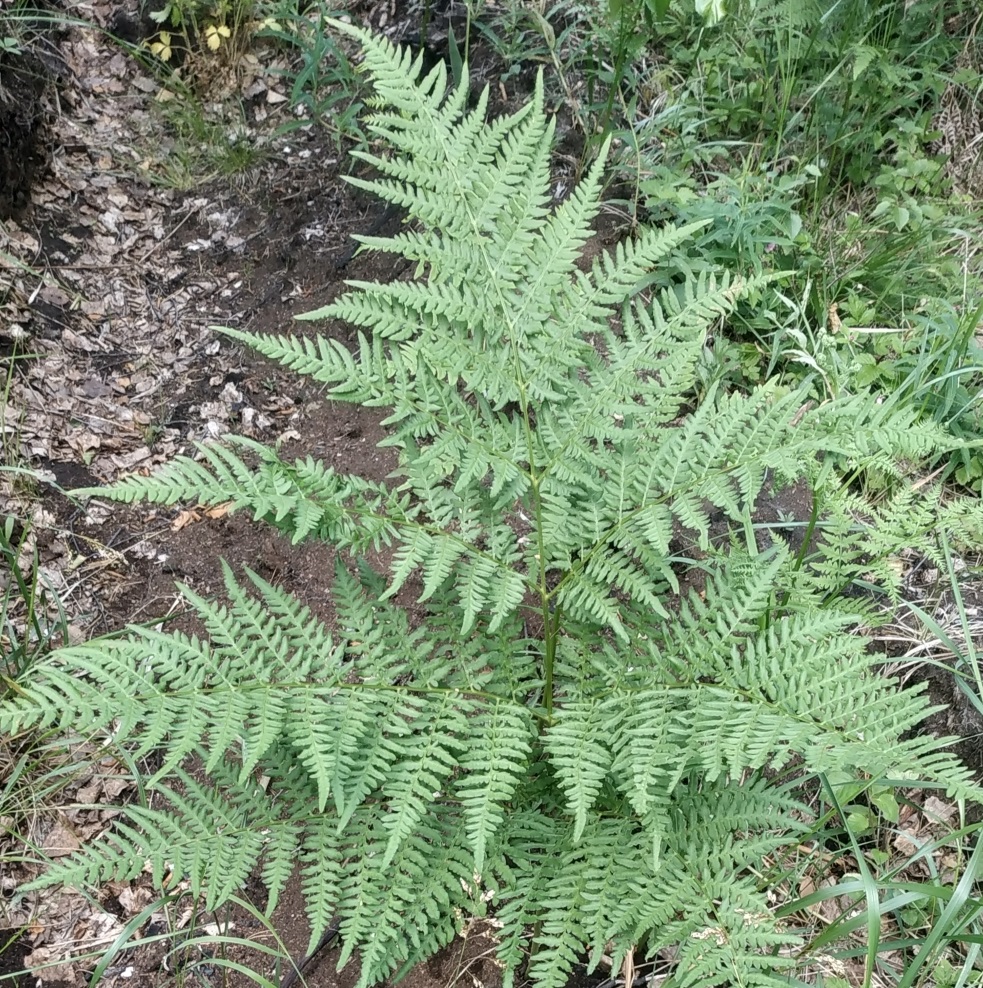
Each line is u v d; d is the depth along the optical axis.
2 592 2.80
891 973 2.29
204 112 4.31
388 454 3.28
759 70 4.03
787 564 2.45
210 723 1.89
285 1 4.25
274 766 2.12
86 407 3.35
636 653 2.16
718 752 1.81
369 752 1.87
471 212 1.98
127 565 3.03
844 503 2.43
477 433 1.98
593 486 2.00
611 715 1.96
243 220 3.97
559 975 1.85
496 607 1.94
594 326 2.03
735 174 3.77
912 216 3.76
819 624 1.96
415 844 2.03
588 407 2.03
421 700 1.96
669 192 3.52
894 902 2.05
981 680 2.64
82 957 2.20
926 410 3.20
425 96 1.99
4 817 2.46
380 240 1.95
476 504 2.03
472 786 2.17
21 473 3.06
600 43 3.90
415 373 1.92
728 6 3.54
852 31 4.01
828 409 1.98
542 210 2.00
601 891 1.96
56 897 2.40
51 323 3.49
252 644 1.90
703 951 1.85
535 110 1.98
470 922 2.36
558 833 2.12
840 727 1.83
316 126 4.19
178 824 2.02
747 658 1.95
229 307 3.72
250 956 2.34
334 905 2.38
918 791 2.61
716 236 3.35
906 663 2.72
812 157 3.92
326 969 2.32
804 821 2.51
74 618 2.86
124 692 1.74
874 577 2.51
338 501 1.88
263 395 3.48
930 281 3.69
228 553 3.09
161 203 4.01
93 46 4.32
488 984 2.28
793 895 2.36
